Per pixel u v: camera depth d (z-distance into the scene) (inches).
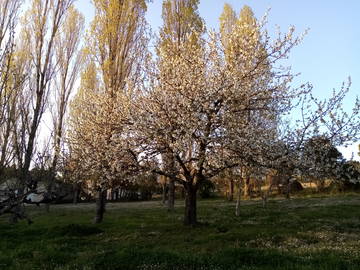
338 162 725.3
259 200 1656.0
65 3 1141.1
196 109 667.4
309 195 1813.5
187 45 788.6
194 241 605.3
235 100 697.6
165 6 1219.2
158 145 722.8
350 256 436.1
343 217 914.7
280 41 716.7
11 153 339.3
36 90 974.4
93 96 816.3
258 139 678.5
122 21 1034.1
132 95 750.5
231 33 743.1
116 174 704.4
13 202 239.8
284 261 418.6
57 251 540.7
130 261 444.5
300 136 715.4
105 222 935.0
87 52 1042.7
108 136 751.1
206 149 707.4
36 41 1048.2
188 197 783.1
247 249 475.5
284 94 725.9
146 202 1969.7
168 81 704.4
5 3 538.3
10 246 627.8
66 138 803.4
